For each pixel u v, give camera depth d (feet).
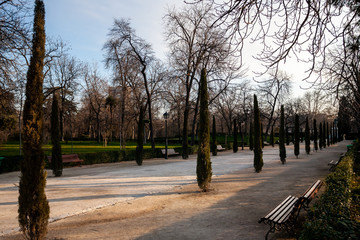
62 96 141.18
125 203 27.22
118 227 19.98
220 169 53.16
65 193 31.94
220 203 26.66
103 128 146.20
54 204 26.71
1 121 75.56
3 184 38.73
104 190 33.63
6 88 43.73
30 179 15.69
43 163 16.35
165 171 51.11
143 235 18.22
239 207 25.05
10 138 151.43
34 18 17.04
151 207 25.61
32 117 16.14
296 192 31.01
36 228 15.74
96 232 18.93
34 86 16.43
